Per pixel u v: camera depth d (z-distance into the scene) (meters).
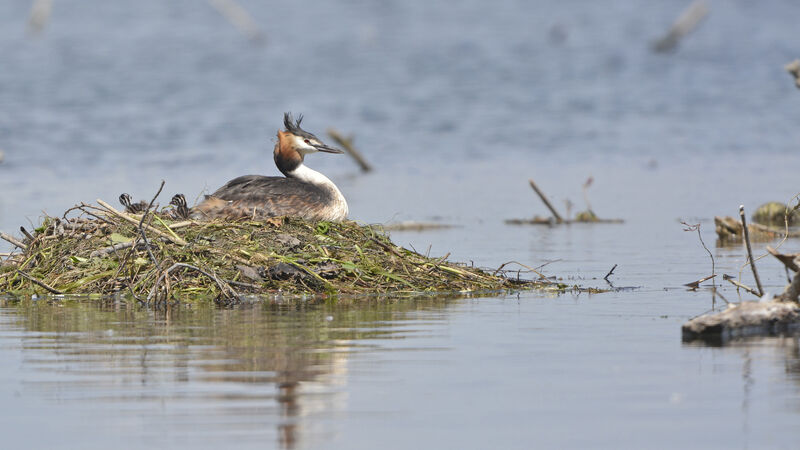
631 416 7.96
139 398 8.41
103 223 14.20
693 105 41.38
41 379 8.97
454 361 9.50
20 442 7.49
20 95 42.62
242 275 13.32
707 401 8.26
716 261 15.93
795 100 41.78
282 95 44.19
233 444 7.41
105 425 7.79
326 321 11.38
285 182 15.15
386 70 51.38
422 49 57.94
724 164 29.89
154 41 61.91
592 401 8.30
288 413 8.04
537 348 9.98
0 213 21.50
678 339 10.34
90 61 53.53
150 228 13.68
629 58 54.81
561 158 31.75
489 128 37.12
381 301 12.75
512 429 7.71
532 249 17.66
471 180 28.00
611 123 37.94
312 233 14.24
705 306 12.20
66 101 41.44
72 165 29.45
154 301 12.74
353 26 67.12
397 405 8.23
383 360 9.54
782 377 8.83
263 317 11.67
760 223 20.67
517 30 65.06
